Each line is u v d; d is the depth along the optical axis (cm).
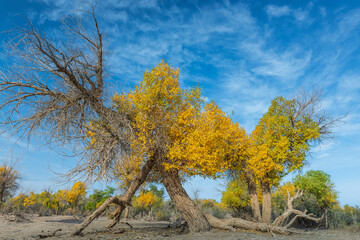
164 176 1161
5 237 958
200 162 985
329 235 1084
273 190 2261
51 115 816
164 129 1044
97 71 872
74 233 1001
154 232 1138
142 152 995
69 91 842
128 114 1024
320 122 1788
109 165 929
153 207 3089
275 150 1650
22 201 3006
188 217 1153
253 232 1170
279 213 2192
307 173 2094
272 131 1772
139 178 1201
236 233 1084
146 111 1054
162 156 1063
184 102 1141
